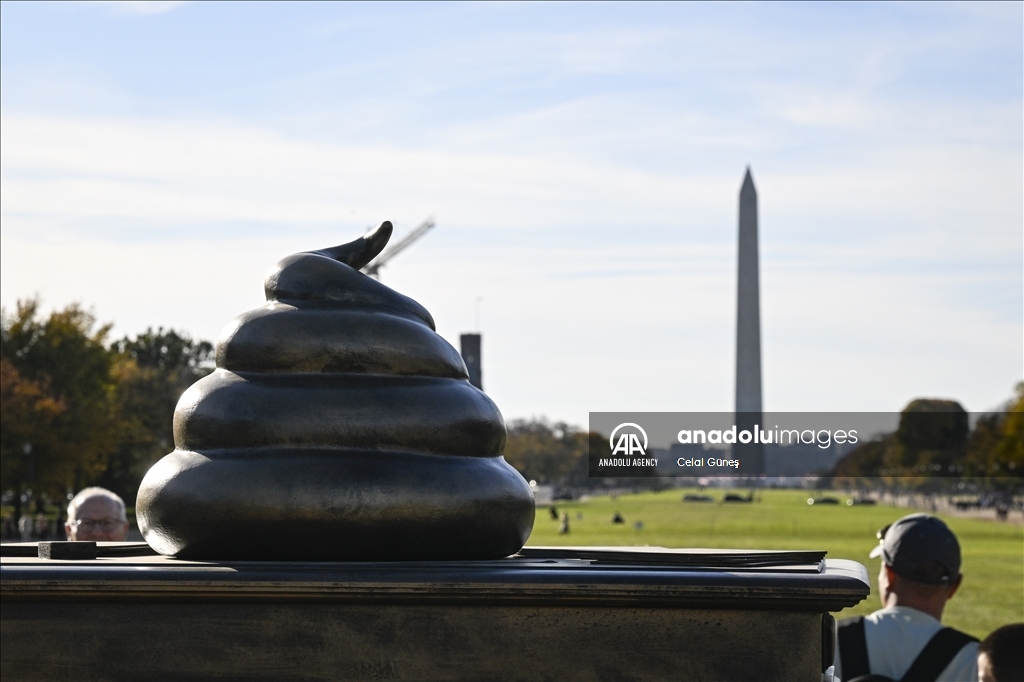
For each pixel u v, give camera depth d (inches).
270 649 145.5
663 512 3853.3
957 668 238.5
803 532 2335.1
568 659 145.0
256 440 159.8
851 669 241.3
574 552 188.5
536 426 5816.9
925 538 244.7
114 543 189.8
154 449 2957.7
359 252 181.6
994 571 1159.0
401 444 161.0
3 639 146.9
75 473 2417.6
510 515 166.6
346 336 164.4
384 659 145.1
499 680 145.0
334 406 159.9
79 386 2267.5
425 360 167.2
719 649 144.9
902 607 245.6
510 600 144.2
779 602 143.6
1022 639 204.2
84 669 146.3
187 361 4414.4
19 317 2240.4
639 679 144.9
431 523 159.0
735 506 4635.8
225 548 159.0
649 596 143.6
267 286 174.4
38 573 145.0
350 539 157.2
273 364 163.9
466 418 165.6
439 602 144.6
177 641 146.0
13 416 2074.3
